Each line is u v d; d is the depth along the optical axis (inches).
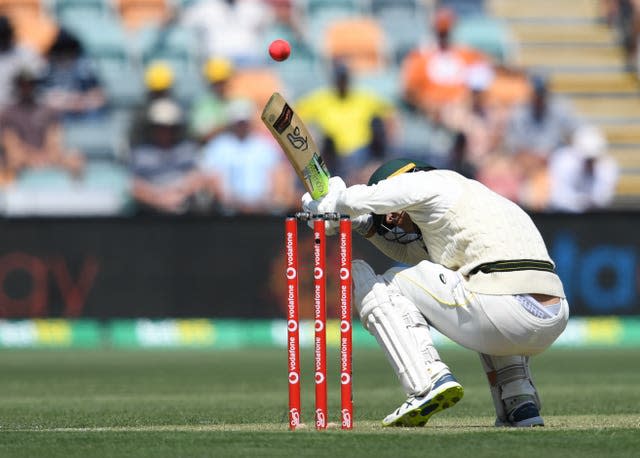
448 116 2527.1
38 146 2445.9
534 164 2480.3
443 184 759.7
